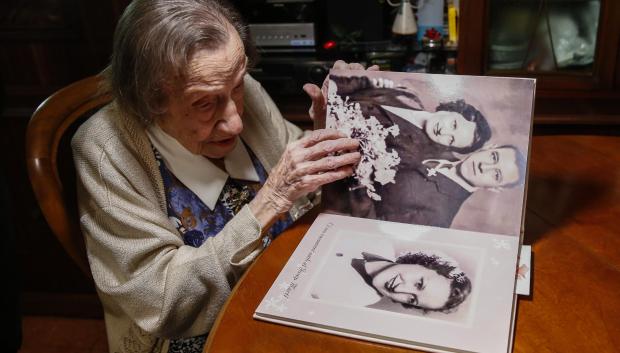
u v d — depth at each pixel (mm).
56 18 1562
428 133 835
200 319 916
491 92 802
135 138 964
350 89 866
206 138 935
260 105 1184
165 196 999
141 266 912
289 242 885
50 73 1637
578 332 674
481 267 751
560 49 1572
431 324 671
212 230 1039
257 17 1650
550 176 1052
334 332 683
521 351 649
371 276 756
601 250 828
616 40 1513
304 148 881
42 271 1917
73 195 1677
